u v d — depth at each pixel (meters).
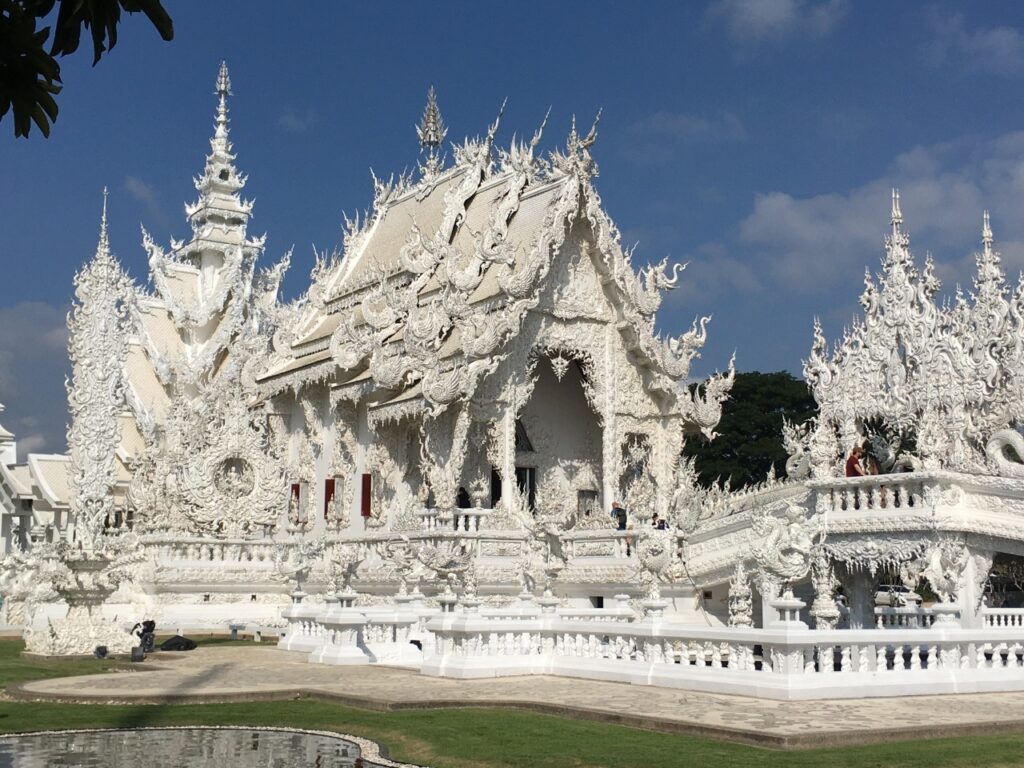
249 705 19.00
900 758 13.24
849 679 18.84
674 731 15.46
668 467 45.09
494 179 50.62
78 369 42.06
